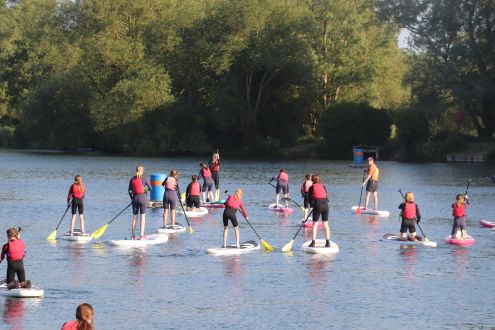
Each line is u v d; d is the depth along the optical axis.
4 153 114.69
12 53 151.25
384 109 113.12
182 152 119.88
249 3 113.12
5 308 21.75
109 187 59.50
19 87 149.50
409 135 108.69
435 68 105.19
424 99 108.88
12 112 149.25
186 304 22.50
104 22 115.00
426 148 106.00
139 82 110.44
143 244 32.03
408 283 25.50
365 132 111.19
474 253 31.02
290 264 28.38
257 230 36.91
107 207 45.94
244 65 117.31
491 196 56.47
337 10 117.12
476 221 41.50
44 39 124.31
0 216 41.28
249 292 24.02
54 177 69.56
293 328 20.30
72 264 27.80
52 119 120.56
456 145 106.25
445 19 103.06
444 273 27.09
